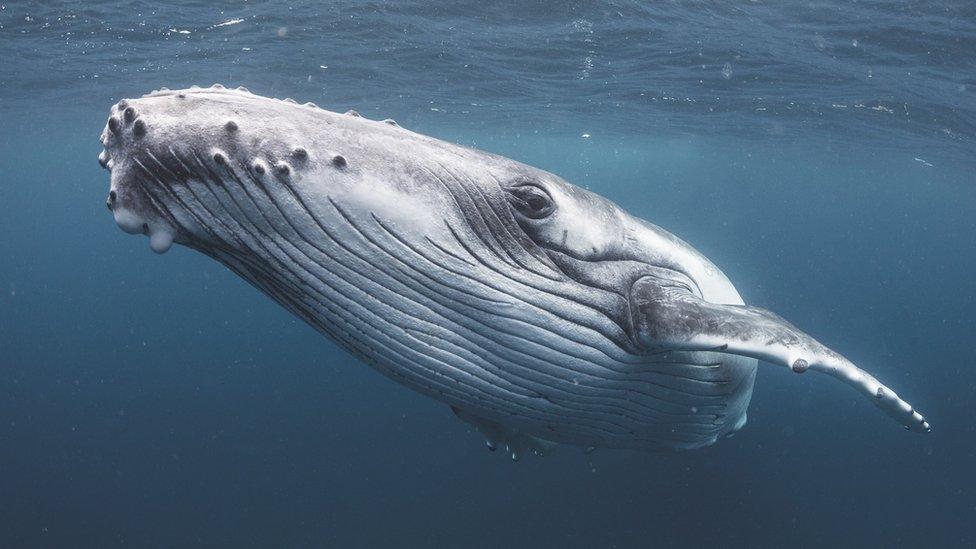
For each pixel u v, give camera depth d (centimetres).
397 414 3014
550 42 1822
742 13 1490
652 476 2139
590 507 2011
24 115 3431
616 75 2134
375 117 3169
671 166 5666
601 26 1659
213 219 331
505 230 388
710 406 476
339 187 337
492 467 2342
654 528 1911
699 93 2325
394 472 2375
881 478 2264
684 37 1706
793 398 3044
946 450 2547
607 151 4791
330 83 2425
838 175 5031
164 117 321
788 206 8975
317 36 1844
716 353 450
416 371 392
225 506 2202
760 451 2364
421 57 2041
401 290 361
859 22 1488
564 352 399
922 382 3841
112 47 1994
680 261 464
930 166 3819
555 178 422
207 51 2019
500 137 4034
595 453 2258
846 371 392
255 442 2714
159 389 3559
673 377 439
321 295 359
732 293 526
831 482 2205
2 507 2228
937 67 1741
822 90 2125
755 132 3209
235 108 333
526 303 384
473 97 2647
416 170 363
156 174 320
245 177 324
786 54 1781
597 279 408
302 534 2023
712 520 1942
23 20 1747
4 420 3034
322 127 346
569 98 2588
